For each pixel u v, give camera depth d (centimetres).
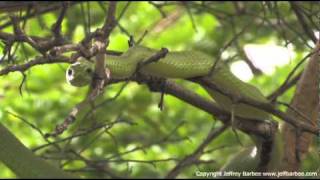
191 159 1029
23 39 675
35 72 1552
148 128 1586
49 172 724
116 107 1516
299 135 814
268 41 1430
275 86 1508
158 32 1658
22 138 1477
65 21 1369
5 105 1491
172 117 1675
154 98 1645
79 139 1355
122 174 1207
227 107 845
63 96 1595
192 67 787
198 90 1547
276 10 1121
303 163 916
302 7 1048
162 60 762
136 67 713
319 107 835
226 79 830
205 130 1647
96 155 1361
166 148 1573
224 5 1432
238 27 1430
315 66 908
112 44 1600
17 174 723
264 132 851
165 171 1505
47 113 1552
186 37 1716
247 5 1350
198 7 1301
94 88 643
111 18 866
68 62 656
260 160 875
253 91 847
